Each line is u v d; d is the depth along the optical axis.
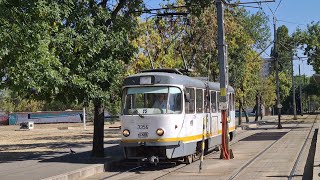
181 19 31.88
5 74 10.38
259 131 41.97
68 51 15.74
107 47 18.00
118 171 17.22
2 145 30.95
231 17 39.16
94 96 18.00
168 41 31.70
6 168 17.03
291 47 57.31
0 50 8.72
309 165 17.12
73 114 89.56
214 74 36.19
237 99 51.03
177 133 17.09
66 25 16.19
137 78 17.56
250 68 50.72
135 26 20.33
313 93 120.62
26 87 10.90
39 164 18.08
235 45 40.94
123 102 17.56
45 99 18.30
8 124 87.44
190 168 17.08
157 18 29.11
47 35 10.66
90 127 64.00
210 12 32.56
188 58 34.00
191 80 18.89
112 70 18.23
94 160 18.83
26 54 9.33
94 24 17.44
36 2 10.01
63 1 14.24
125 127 17.23
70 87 17.42
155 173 16.20
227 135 19.91
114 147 25.59
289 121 65.19
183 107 17.50
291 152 21.88
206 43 34.28
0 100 89.19
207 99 20.66
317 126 47.75
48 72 11.00
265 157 19.95
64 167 16.80
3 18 8.82
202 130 19.44
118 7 19.75
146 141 16.83
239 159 19.48
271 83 81.19
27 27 9.28
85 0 16.53
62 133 47.75
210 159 19.81
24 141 35.44
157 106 17.11
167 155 16.78
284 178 14.09
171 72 19.36
